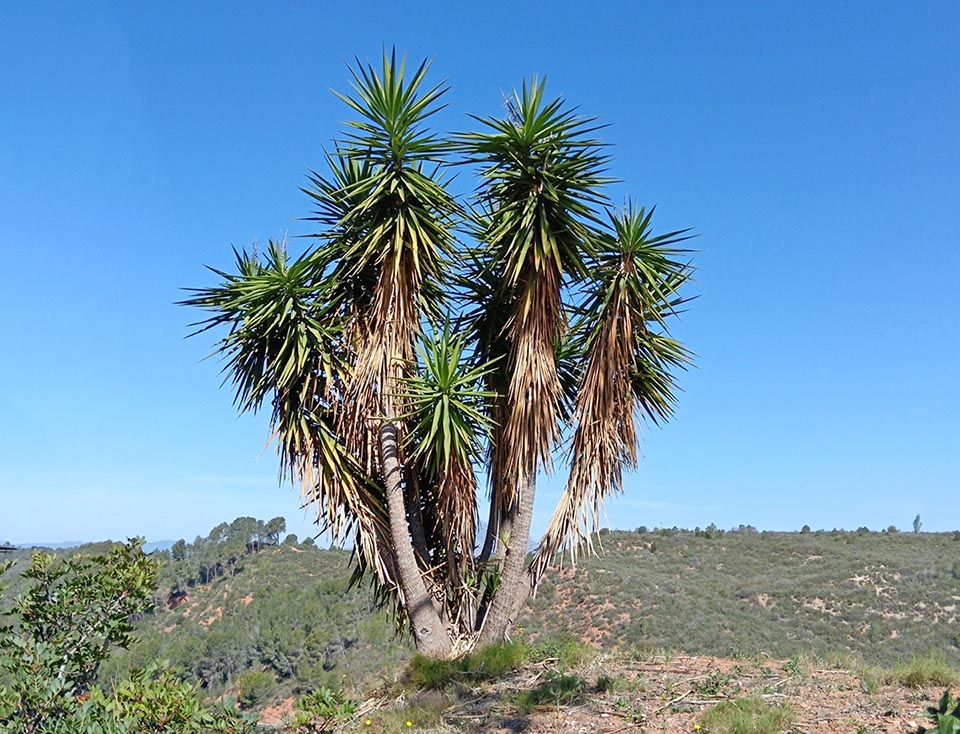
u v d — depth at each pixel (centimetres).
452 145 911
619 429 933
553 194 864
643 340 970
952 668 777
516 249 891
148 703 479
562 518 902
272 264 954
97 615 577
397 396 884
